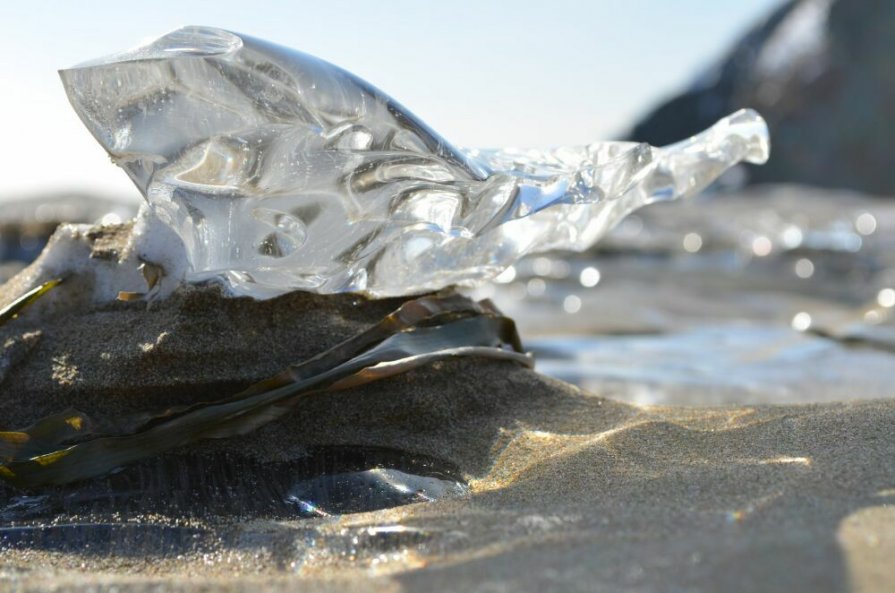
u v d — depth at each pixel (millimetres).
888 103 7219
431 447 625
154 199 592
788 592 463
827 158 7195
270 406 616
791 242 2807
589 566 490
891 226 3416
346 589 491
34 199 2814
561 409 666
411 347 646
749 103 7590
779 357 981
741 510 524
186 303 627
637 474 579
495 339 685
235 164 583
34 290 636
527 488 578
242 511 579
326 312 656
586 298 1643
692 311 1448
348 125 584
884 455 566
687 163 670
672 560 487
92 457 597
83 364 621
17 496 590
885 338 1073
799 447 590
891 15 7402
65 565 539
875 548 481
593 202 627
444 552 519
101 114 569
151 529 562
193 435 606
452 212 619
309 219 604
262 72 570
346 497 589
